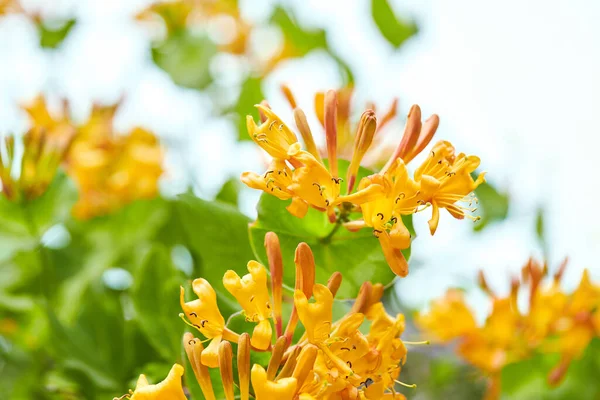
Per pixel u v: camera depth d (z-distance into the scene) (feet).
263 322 2.01
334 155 2.13
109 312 2.47
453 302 2.78
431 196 2.05
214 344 2.01
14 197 2.61
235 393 2.11
